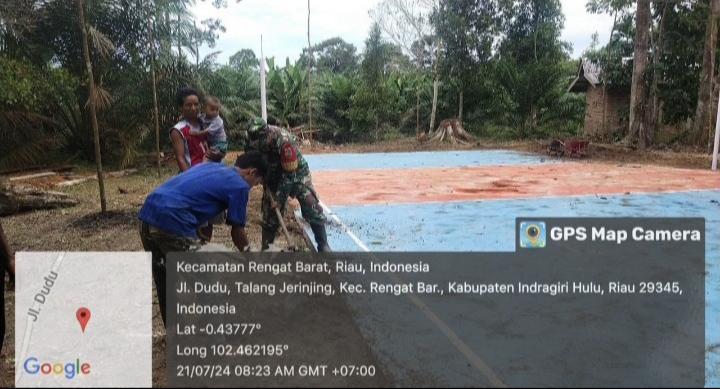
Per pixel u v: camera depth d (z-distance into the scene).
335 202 7.68
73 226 6.11
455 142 20.88
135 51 12.86
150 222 2.87
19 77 10.49
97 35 10.06
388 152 18.66
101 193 6.64
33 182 10.41
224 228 5.88
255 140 4.02
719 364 2.70
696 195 8.03
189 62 13.86
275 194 4.16
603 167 12.52
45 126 13.15
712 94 17.14
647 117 17.95
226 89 15.77
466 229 5.77
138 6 12.55
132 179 11.32
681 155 15.34
